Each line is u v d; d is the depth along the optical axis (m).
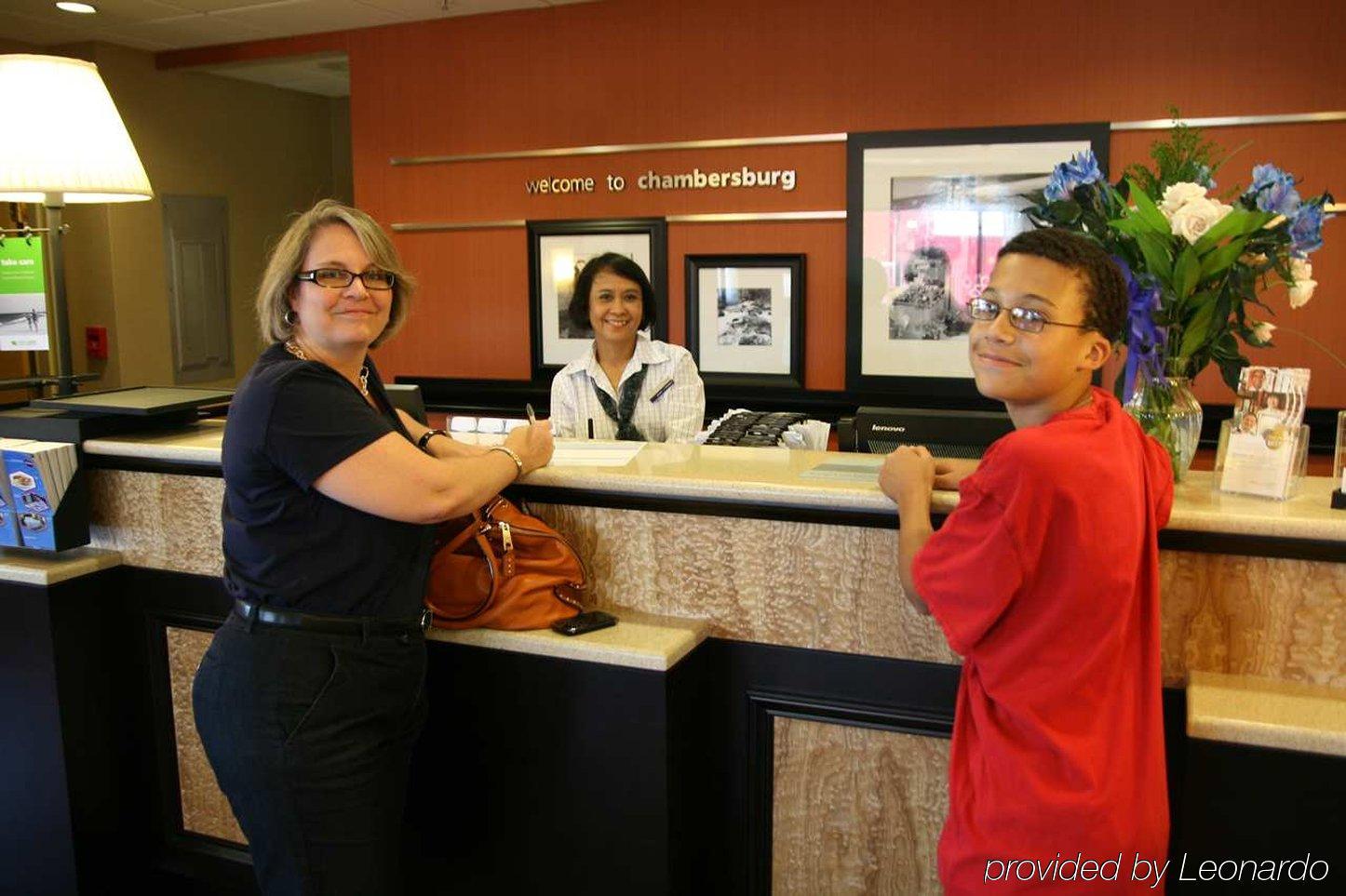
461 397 5.62
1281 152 4.17
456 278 5.58
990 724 1.45
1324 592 1.71
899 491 1.74
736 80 4.89
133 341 6.38
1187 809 1.66
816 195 4.84
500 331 5.53
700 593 2.10
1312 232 1.72
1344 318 4.16
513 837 2.14
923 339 4.71
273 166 7.28
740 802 2.13
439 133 5.51
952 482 1.84
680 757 2.04
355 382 1.96
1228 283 1.79
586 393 3.38
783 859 2.11
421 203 5.60
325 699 1.76
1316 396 4.23
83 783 2.53
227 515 1.84
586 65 5.15
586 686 2.02
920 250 4.67
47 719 2.49
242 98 7.00
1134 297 1.84
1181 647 1.80
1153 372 1.90
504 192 5.41
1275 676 1.76
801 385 4.95
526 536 2.09
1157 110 4.30
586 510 2.17
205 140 6.74
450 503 1.81
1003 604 1.38
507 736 2.11
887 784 2.01
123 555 2.60
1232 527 1.72
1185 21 4.22
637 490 2.09
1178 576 1.79
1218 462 1.93
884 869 2.03
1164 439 1.91
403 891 2.20
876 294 4.76
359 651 1.79
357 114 5.69
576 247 5.25
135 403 2.64
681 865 2.08
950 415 2.41
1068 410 1.52
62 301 2.88
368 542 1.79
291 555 1.76
